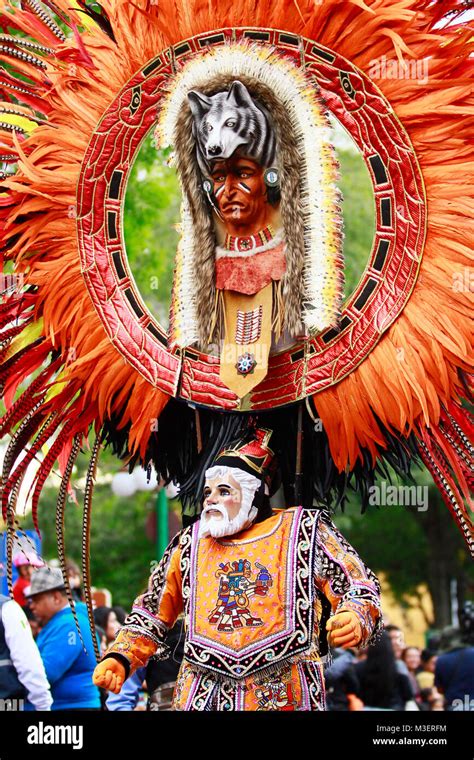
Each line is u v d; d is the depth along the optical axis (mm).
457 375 6969
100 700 9891
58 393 7988
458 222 6887
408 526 31969
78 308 7844
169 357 7582
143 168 11594
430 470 7082
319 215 7176
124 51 7711
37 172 7820
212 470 7004
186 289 7539
